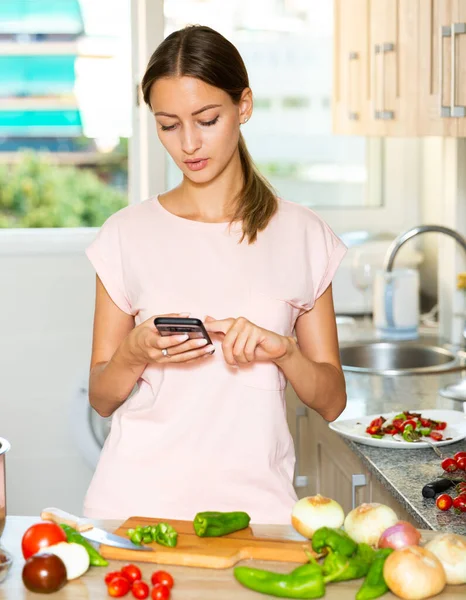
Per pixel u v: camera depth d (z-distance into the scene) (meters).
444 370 2.90
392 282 3.28
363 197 3.99
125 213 1.84
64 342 3.49
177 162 1.71
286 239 1.79
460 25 2.41
